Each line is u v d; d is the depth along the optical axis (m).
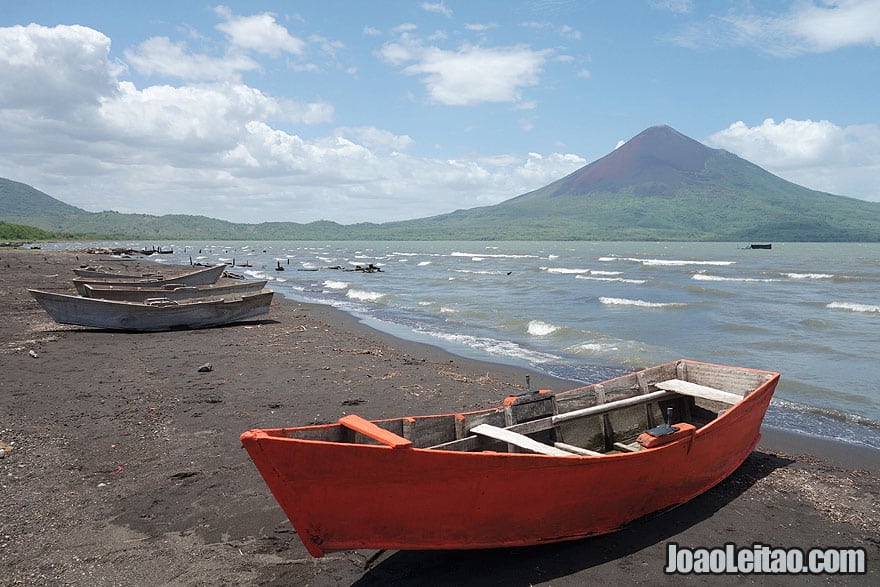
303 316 25.97
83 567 5.50
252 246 192.00
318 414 10.62
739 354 17.30
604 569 5.79
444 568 5.71
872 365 15.85
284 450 4.58
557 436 7.55
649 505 6.81
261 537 6.14
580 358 17.02
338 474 4.81
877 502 7.58
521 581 5.54
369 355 16.66
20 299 27.72
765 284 42.72
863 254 107.88
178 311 20.50
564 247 169.50
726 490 7.89
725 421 7.54
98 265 53.59
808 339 19.73
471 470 5.23
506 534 5.64
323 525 4.92
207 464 8.03
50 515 6.49
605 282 43.72
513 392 12.78
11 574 5.32
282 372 14.00
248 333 20.14
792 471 8.60
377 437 5.14
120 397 11.34
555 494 5.81
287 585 5.32
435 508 5.23
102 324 19.44
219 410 10.65
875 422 11.04
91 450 8.49
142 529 6.26
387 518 5.09
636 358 16.70
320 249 154.75
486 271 59.03
